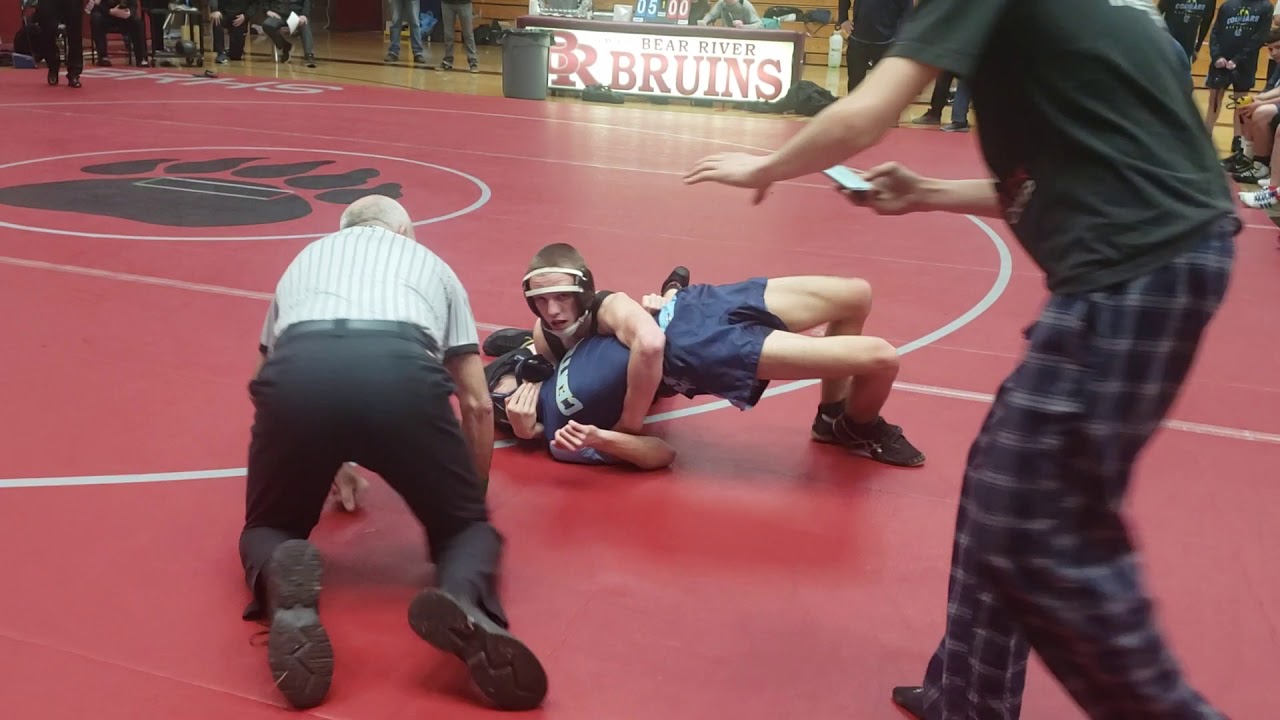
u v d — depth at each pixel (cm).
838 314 410
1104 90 197
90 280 598
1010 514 202
